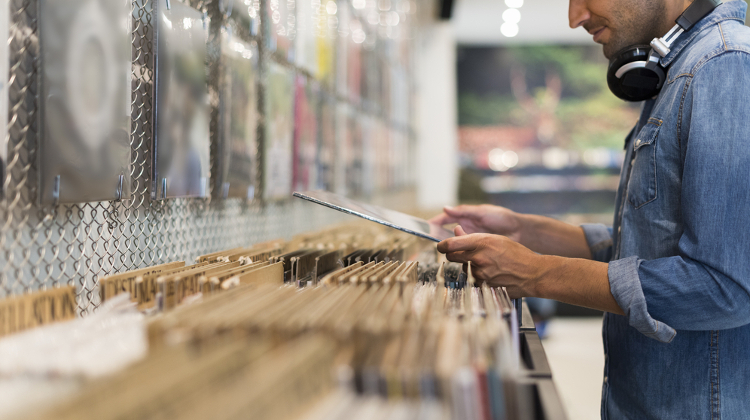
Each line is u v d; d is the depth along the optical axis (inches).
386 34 139.3
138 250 35.8
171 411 14.2
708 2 38.6
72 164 27.6
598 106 352.5
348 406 17.5
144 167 35.0
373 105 121.7
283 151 62.6
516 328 26.0
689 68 36.8
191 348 18.8
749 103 32.9
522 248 37.4
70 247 29.3
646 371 39.8
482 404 17.9
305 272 37.5
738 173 32.2
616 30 42.2
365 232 65.6
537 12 286.5
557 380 130.6
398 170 162.9
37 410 14.4
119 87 30.7
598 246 53.7
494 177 357.7
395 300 25.1
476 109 358.9
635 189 40.2
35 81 25.6
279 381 16.0
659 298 33.4
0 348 19.3
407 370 17.8
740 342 37.5
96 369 17.3
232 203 51.6
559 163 354.3
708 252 32.4
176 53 37.5
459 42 353.7
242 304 23.4
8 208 24.6
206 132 41.9
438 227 50.3
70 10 27.2
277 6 60.0
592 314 197.9
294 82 66.2
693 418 38.0
